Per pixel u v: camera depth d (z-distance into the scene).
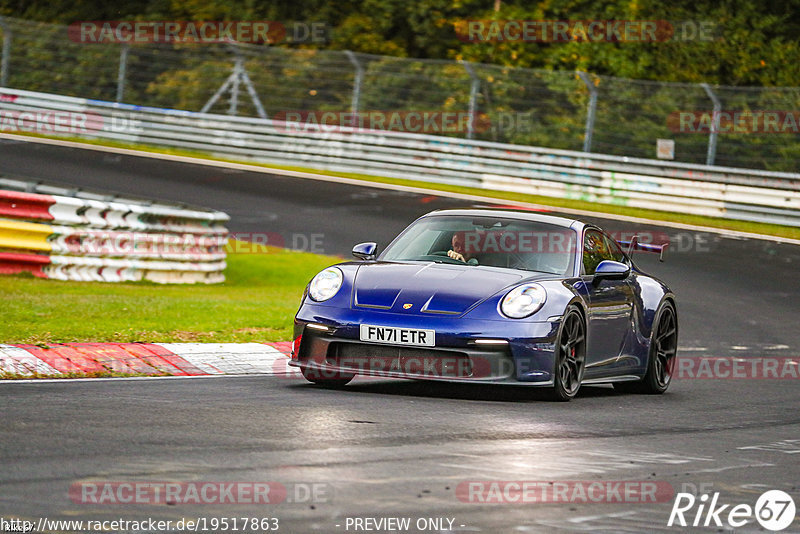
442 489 16.31
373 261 29.36
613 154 116.38
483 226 30.56
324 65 124.19
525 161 95.38
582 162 93.81
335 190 88.94
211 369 30.11
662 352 32.34
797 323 51.75
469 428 22.00
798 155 112.56
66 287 45.38
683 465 19.56
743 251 73.25
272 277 58.94
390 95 121.19
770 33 133.25
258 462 17.50
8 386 24.78
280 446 18.94
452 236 30.33
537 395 27.88
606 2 131.50
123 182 84.25
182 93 126.69
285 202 81.81
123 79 112.94
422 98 120.69
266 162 102.75
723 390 32.72
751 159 108.69
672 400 29.98
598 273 29.44
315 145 101.56
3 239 46.69
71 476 15.94
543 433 22.00
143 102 127.81
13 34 124.75
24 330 31.34
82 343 30.31
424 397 26.64
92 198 57.34
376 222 75.88
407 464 17.97
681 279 62.56
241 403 23.83
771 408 28.64
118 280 50.66
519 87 118.19
